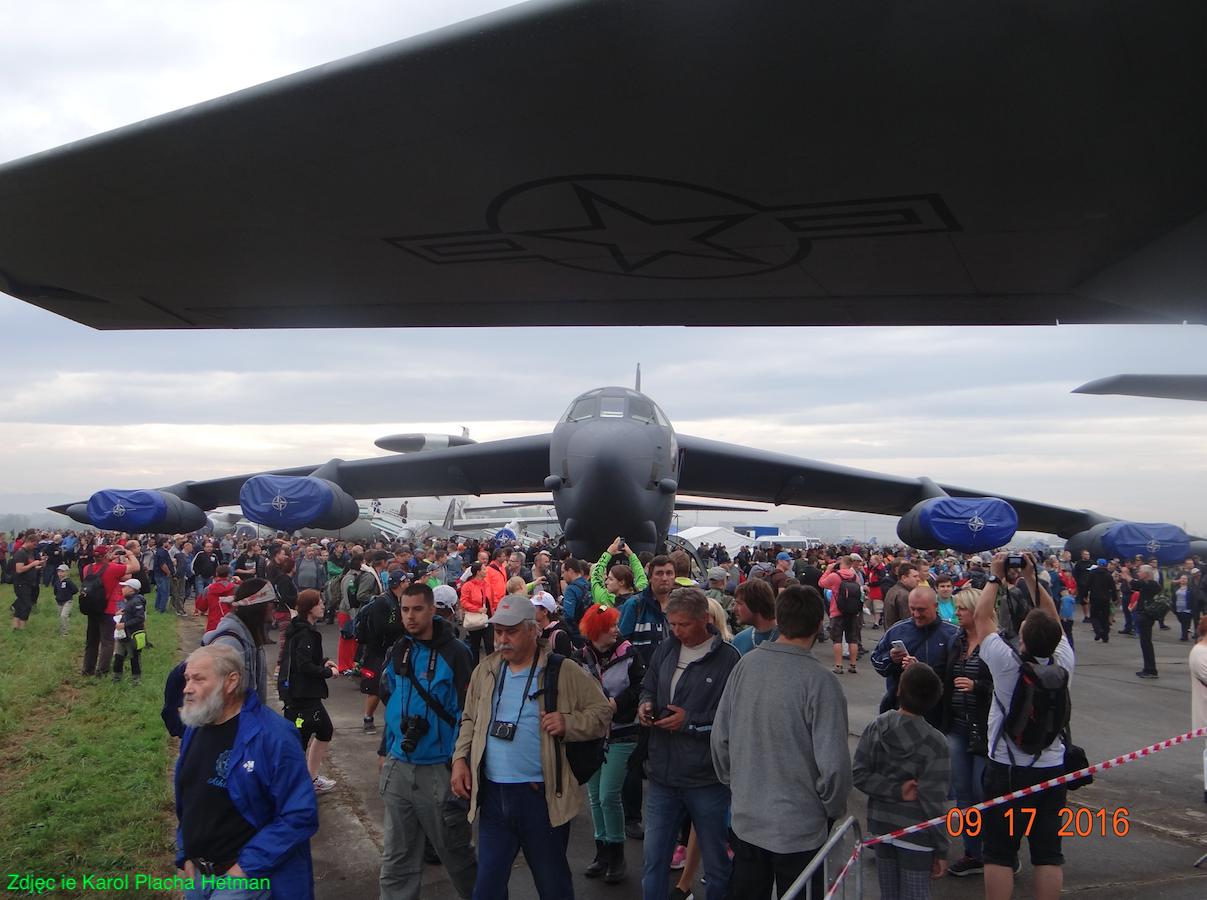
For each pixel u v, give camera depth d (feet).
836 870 10.88
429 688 13.48
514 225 8.38
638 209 7.95
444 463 58.70
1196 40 5.41
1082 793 21.15
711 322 11.18
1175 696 35.24
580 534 41.83
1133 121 6.31
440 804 13.26
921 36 5.53
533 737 12.27
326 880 15.62
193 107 6.58
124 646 32.22
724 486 61.72
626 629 18.92
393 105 6.37
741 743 11.16
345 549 56.54
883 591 60.18
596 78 6.05
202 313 11.36
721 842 12.63
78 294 10.66
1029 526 64.23
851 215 7.98
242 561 55.67
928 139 6.67
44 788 19.74
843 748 10.61
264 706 10.73
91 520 54.95
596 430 40.42
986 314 10.47
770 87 6.08
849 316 10.81
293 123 6.63
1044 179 7.19
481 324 11.51
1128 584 60.44
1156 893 15.14
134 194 7.77
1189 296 8.24
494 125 6.63
